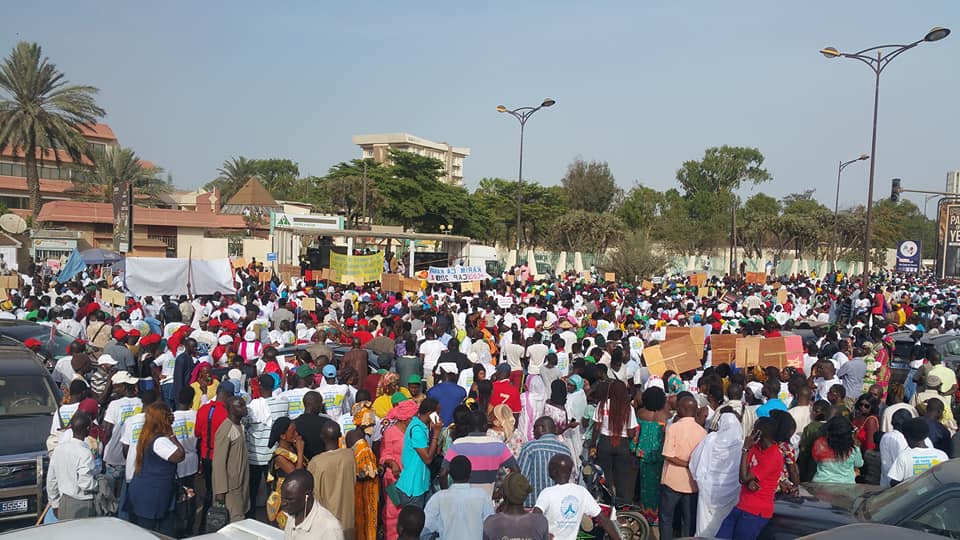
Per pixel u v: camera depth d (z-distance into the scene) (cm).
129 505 711
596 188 8094
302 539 509
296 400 859
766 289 3022
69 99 4166
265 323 1354
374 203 5809
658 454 769
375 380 1024
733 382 900
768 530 639
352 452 661
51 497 701
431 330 1336
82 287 1914
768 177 10669
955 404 1096
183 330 1223
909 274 5494
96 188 5600
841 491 696
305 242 3788
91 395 856
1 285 1869
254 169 8931
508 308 1777
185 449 771
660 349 1082
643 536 745
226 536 513
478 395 884
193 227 5191
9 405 845
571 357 1253
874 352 1241
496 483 639
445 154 15225
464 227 6122
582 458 859
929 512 564
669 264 4622
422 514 498
